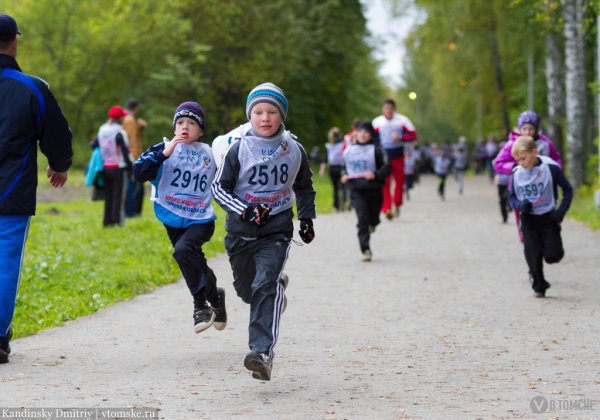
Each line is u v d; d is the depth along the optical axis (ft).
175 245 50.19
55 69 283.59
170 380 44.14
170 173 49.55
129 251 95.96
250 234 44.04
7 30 47.91
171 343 53.72
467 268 86.12
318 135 379.96
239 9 311.47
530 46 275.59
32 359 48.96
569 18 189.16
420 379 44.70
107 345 53.06
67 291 74.54
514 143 67.92
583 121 195.72
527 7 148.36
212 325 53.36
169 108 297.33
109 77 299.79
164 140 49.70
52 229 115.14
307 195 45.47
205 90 312.50
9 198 47.67
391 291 73.05
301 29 320.29
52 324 60.49
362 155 91.45
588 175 206.39
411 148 208.74
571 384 43.37
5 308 47.47
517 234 117.91
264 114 43.80
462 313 63.31
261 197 44.34
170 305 68.03
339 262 90.99
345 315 62.85
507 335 55.72
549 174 67.21
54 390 41.78
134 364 47.83
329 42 339.77
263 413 38.24
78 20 285.84
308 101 360.89
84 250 95.35
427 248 102.42
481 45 301.43
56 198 197.26
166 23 293.23
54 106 48.60
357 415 38.04
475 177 399.44
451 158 393.50
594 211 147.23
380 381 44.29
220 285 77.36
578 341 53.67
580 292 71.61
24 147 48.11
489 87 325.83
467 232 120.67
